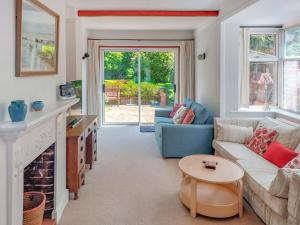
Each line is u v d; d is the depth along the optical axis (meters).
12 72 1.76
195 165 3.12
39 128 2.17
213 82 5.35
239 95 4.94
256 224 2.71
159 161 4.63
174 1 4.48
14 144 1.69
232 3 4.21
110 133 6.78
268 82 4.98
